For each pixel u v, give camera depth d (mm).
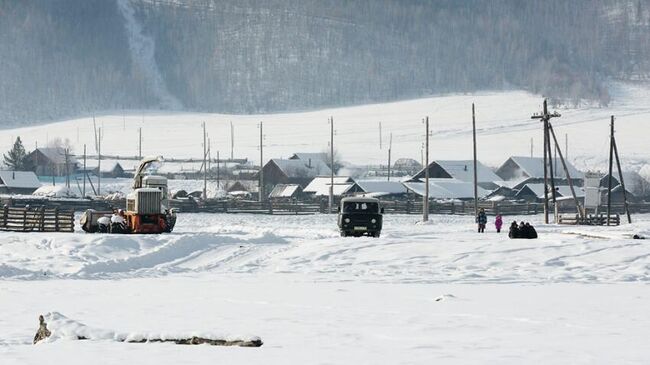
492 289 92562
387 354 48219
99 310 72250
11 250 150125
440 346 51281
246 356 47719
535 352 48594
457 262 127750
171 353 48625
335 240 151500
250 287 95000
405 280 105375
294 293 87312
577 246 137250
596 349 49656
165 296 84562
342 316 67250
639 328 59594
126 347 50969
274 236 173750
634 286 96750
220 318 66188
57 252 147750
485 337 55219
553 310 71188
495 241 147750
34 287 96688
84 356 47531
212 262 137500
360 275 113500
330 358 46938
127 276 115500
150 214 196125
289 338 55031
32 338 57125
